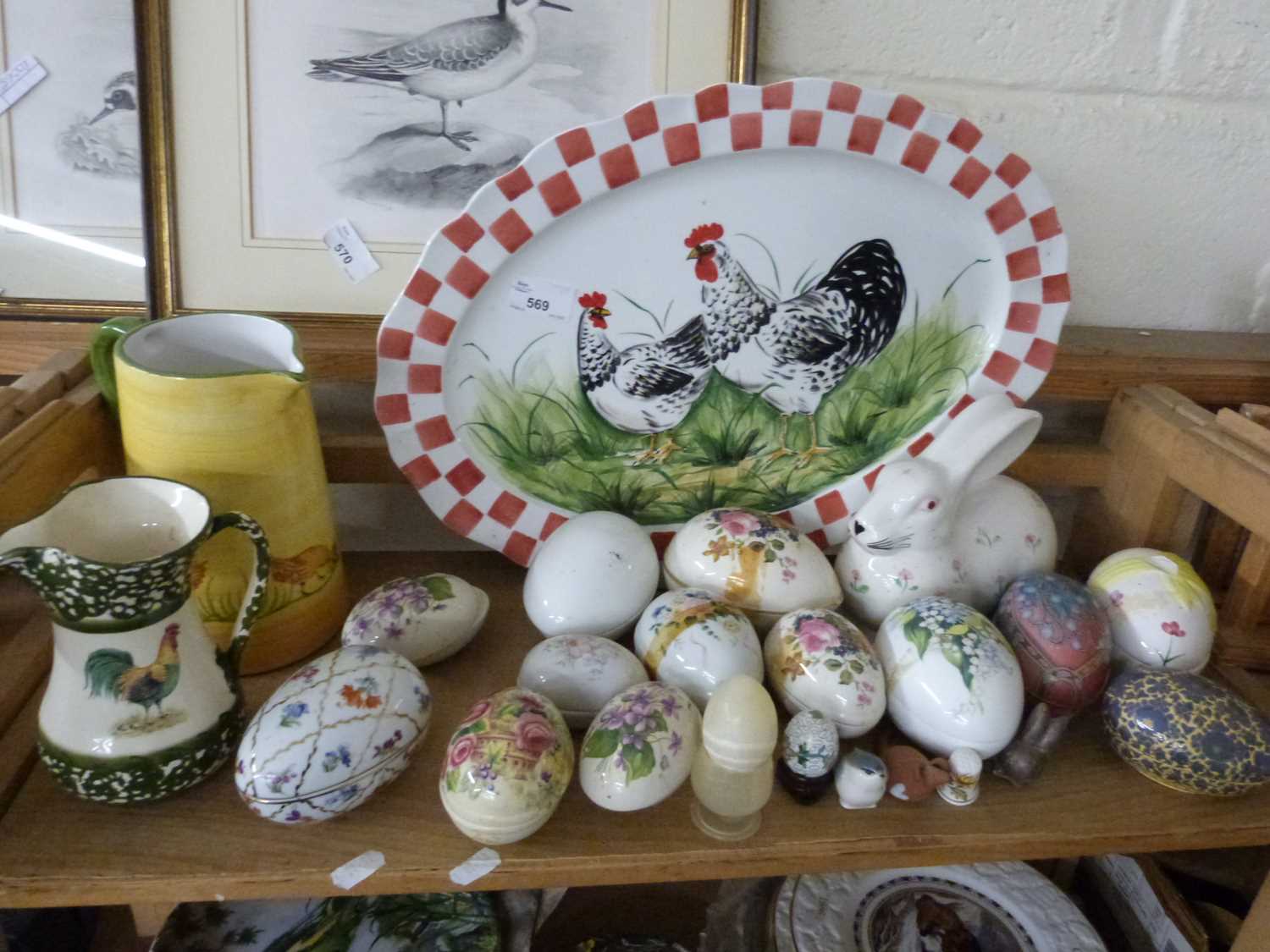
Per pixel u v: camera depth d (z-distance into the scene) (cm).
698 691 46
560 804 45
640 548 52
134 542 43
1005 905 63
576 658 47
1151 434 59
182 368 50
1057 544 68
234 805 43
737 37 54
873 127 49
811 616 48
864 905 63
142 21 51
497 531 58
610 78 55
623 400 56
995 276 56
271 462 46
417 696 44
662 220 51
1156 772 47
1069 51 58
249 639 47
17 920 60
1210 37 58
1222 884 63
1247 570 56
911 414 59
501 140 55
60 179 54
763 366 56
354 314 57
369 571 61
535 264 51
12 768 43
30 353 56
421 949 59
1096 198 63
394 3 52
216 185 54
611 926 70
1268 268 66
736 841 43
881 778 44
